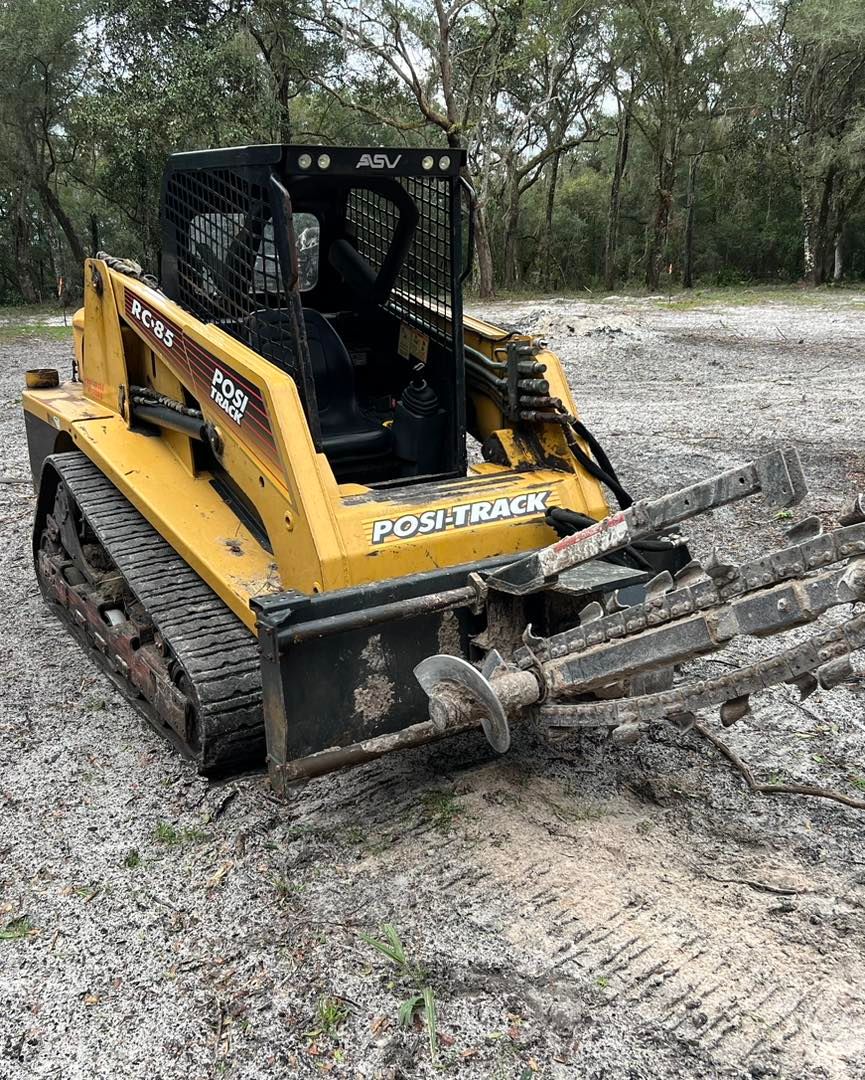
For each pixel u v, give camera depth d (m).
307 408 3.42
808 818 3.44
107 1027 2.58
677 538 3.83
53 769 3.83
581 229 40.88
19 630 5.18
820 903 3.00
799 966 2.74
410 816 3.47
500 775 3.72
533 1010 2.60
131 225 29.69
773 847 3.28
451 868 3.18
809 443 8.96
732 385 12.40
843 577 2.21
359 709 3.19
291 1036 2.54
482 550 3.48
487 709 2.86
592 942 2.84
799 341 16.53
